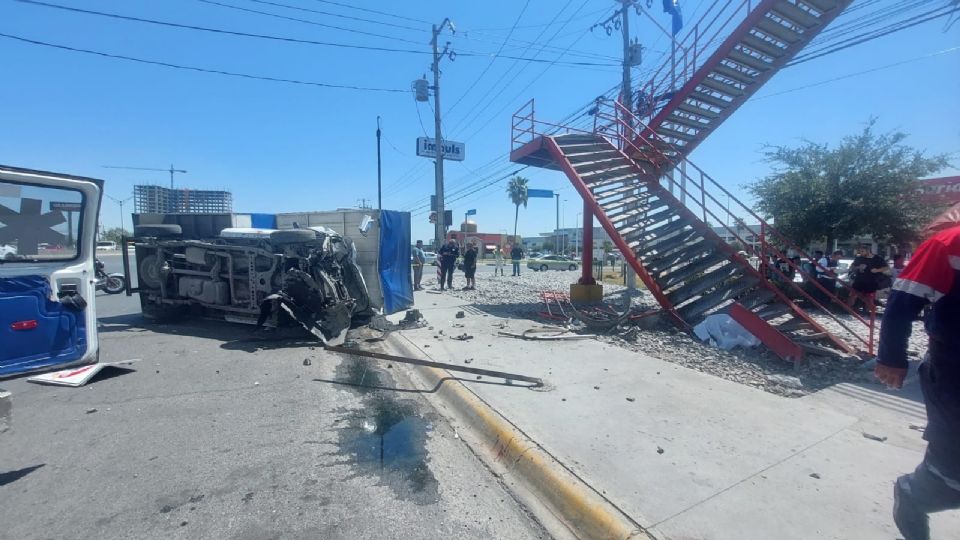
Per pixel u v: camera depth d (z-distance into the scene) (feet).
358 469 11.98
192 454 12.69
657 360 20.81
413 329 28.99
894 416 14.32
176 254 32.27
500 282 65.31
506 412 14.64
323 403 16.85
